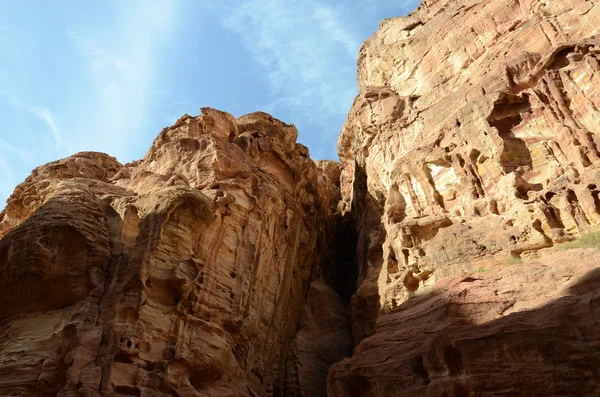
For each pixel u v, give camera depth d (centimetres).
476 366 1288
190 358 1775
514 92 2288
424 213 2247
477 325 1369
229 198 2295
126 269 1852
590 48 2133
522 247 1764
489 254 1830
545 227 1753
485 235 1895
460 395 1293
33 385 1577
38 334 1730
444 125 2422
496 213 1966
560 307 1312
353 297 2505
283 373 2409
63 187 2314
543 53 2319
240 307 2077
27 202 2467
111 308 1744
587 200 1697
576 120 1988
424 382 1411
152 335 1744
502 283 1633
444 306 1644
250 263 2245
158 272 1862
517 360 1246
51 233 1878
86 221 1959
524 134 2127
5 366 1634
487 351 1295
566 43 2233
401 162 2483
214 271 2075
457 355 1350
